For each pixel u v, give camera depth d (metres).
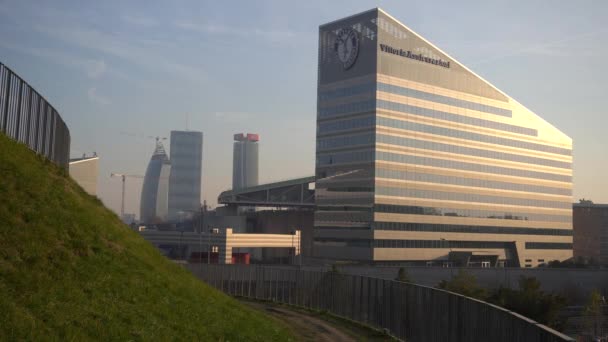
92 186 72.50
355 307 28.75
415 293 22.81
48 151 27.95
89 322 13.20
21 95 23.52
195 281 23.83
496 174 154.50
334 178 137.88
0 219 15.48
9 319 11.57
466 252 144.88
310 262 143.00
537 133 166.62
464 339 18.67
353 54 135.25
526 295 70.44
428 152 139.12
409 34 137.00
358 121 133.50
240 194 186.75
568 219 174.50
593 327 90.06
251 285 39.91
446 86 144.00
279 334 22.17
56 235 16.67
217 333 17.45
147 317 15.34
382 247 128.50
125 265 18.22
